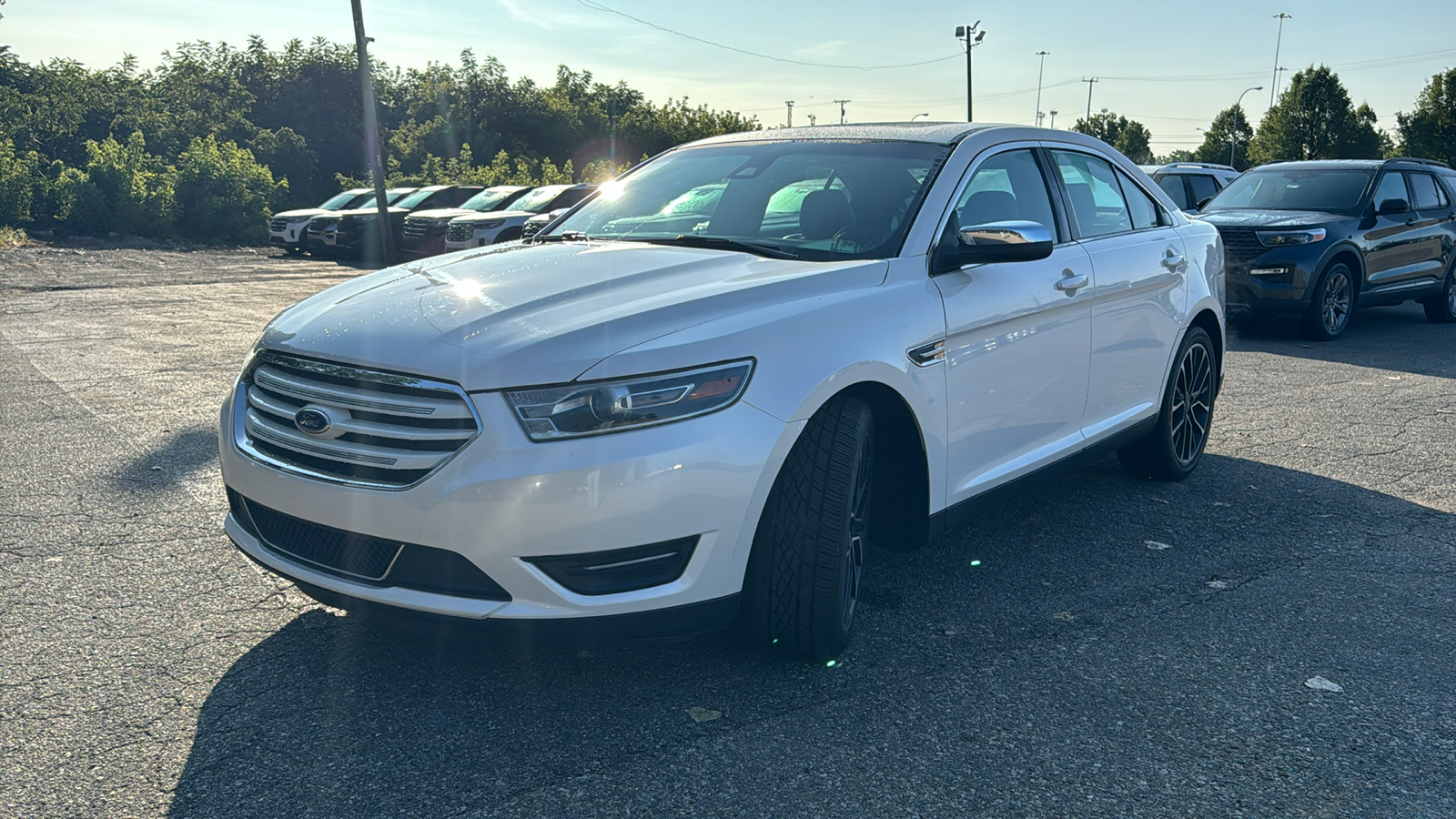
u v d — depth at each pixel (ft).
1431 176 38.73
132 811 7.48
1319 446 19.02
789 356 9.18
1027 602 11.55
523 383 8.30
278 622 10.75
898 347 10.16
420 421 8.45
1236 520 14.67
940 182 11.87
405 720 8.82
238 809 7.51
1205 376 16.98
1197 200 53.01
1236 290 33.53
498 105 255.29
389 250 74.49
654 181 13.79
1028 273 12.35
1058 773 8.13
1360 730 8.86
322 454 8.83
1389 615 11.32
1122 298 14.16
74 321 35.14
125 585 11.66
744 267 10.52
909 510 11.16
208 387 23.12
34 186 84.43
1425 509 15.30
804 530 9.25
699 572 8.74
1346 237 33.24
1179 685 9.62
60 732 8.55
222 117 180.55
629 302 9.28
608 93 293.02
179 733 8.55
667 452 8.43
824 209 11.82
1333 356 30.14
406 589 8.62
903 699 9.27
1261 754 8.45
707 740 8.53
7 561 12.31
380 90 244.63
